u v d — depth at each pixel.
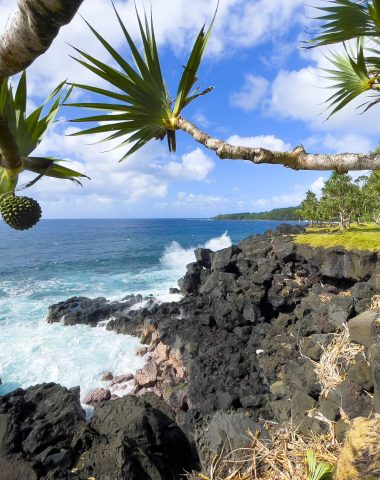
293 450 3.68
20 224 1.66
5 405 12.26
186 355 18.23
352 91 3.31
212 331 19.83
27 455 9.43
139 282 39.22
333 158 1.54
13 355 19.41
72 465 9.02
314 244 21.83
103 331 22.92
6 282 40.00
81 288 36.47
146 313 23.50
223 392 13.95
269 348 15.42
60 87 1.80
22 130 1.70
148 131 2.08
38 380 17.06
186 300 24.25
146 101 1.90
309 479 3.08
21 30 0.89
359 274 18.52
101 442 9.19
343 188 33.91
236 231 131.88
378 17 2.55
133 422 9.43
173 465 9.55
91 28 1.68
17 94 1.69
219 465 5.31
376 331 6.11
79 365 18.44
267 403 12.89
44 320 25.30
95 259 59.38
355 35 2.86
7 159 1.62
